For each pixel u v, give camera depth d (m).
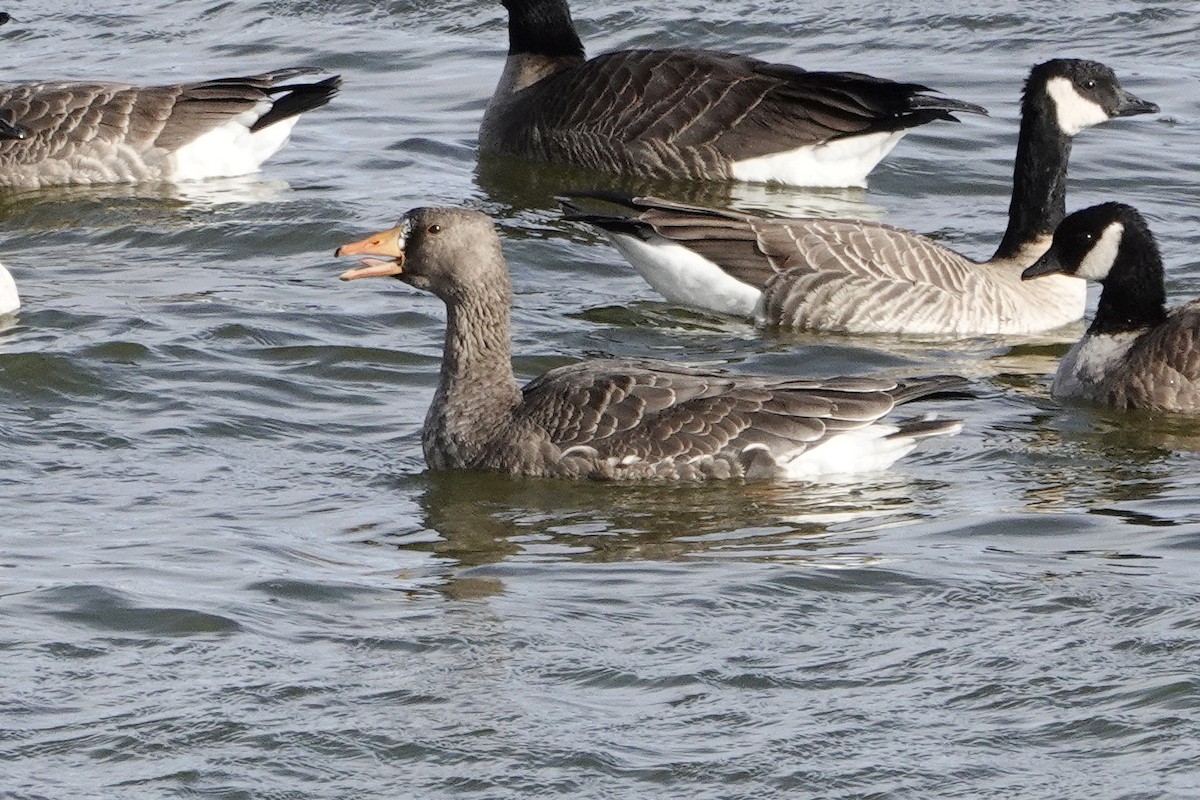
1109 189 23.34
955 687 10.76
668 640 11.41
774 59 28.50
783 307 19.39
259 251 21.30
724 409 14.60
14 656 11.02
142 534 13.20
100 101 24.31
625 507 13.99
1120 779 9.72
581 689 10.77
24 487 14.16
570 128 25.17
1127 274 17.28
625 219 19.59
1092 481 14.74
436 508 13.98
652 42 29.31
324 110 27.25
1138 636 11.34
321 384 16.88
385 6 31.38
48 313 18.41
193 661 11.05
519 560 12.88
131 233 21.89
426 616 11.77
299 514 13.82
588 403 14.71
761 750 10.06
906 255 19.52
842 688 10.77
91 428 15.55
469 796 9.66
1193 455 15.52
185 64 28.59
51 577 12.23
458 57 29.36
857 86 24.27
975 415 16.69
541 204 23.47
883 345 19.00
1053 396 17.39
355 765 9.95
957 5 30.41
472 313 14.95
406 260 14.96
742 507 13.99
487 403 14.97
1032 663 11.02
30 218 22.64
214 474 14.66
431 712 10.48
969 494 14.34
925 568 12.58
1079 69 20.41
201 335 17.84
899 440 14.79
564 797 9.66
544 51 26.38
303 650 11.25
